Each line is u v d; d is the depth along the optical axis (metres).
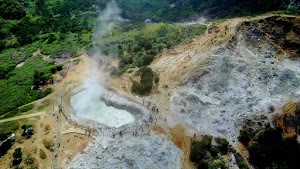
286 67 86.25
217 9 134.50
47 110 86.31
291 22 92.25
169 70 93.50
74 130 78.38
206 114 79.50
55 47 116.44
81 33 125.94
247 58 89.38
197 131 76.12
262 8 117.25
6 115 85.62
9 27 129.75
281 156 68.69
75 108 86.56
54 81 98.00
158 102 84.69
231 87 83.94
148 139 73.75
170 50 100.88
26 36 125.06
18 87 97.88
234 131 75.62
